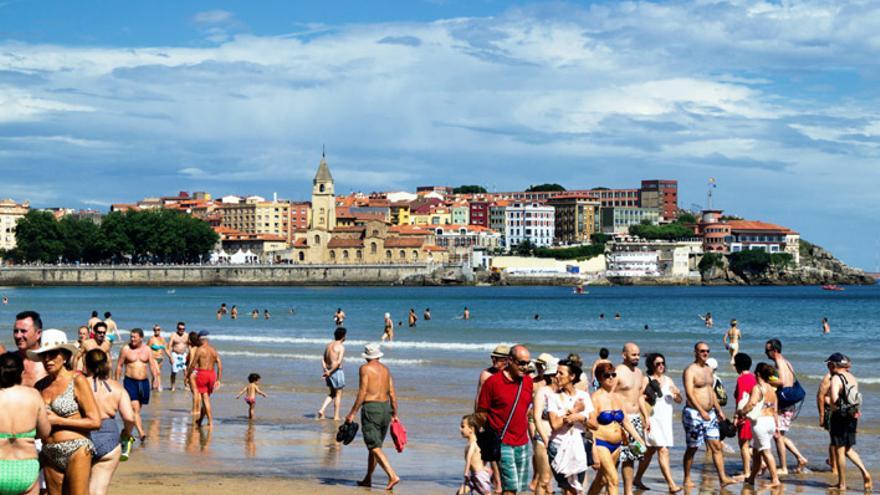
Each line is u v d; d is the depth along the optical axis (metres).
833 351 70.62
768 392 24.58
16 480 15.13
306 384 47.81
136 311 146.12
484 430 19.42
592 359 63.66
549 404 19.45
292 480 24.11
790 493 23.69
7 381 15.27
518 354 19.23
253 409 36.34
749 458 24.75
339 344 35.59
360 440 31.17
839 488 24.19
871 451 29.41
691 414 23.86
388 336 81.50
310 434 32.16
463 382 48.03
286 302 190.25
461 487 21.36
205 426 33.91
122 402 17.45
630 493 21.25
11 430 15.16
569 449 19.34
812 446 30.50
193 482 23.56
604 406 20.09
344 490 22.89
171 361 45.25
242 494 22.16
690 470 24.64
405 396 42.72
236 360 60.41
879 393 42.62
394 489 23.19
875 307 173.12
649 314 148.38
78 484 16.28
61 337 19.92
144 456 27.59
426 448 29.72
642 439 21.45
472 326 110.12
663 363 23.47
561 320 128.25
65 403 16.30
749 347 76.12
